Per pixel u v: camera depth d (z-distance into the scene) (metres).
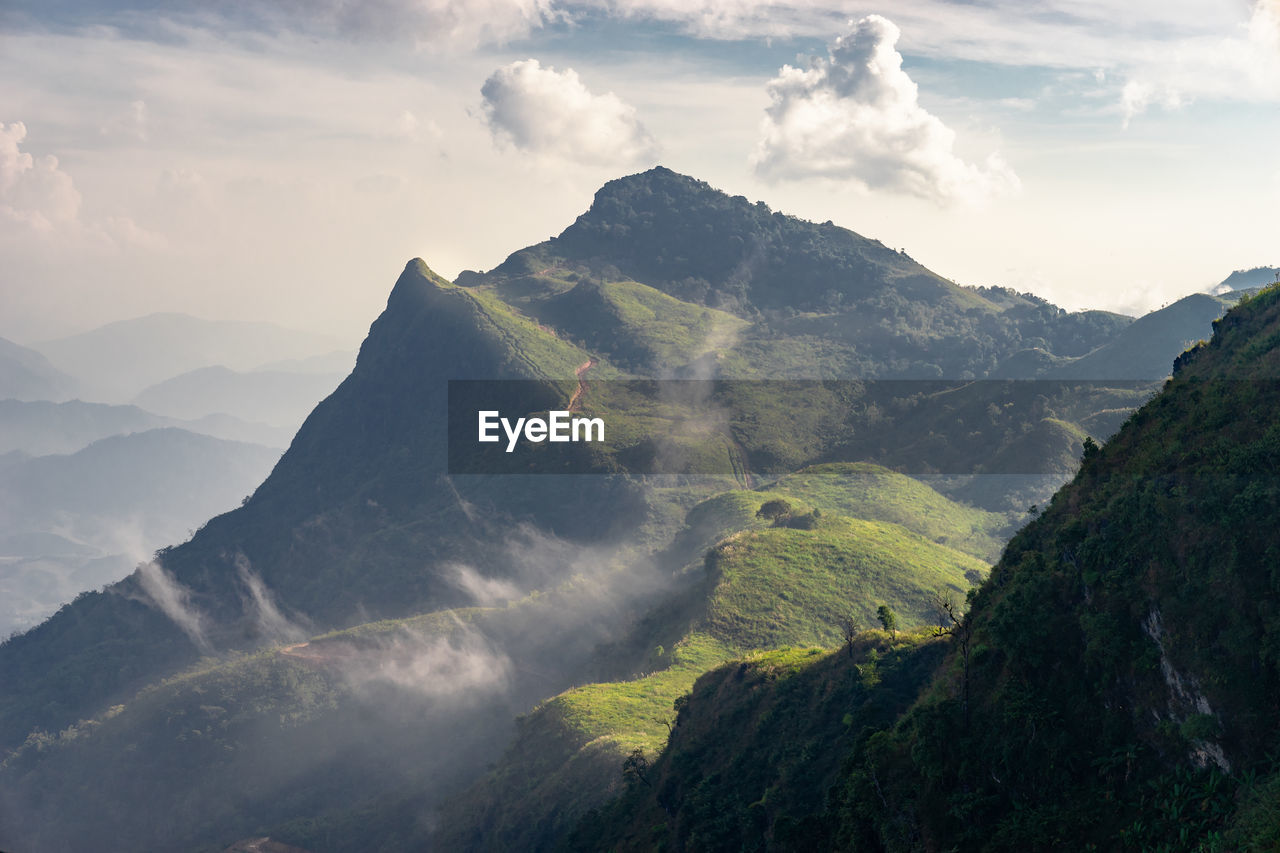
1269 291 61.88
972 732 49.66
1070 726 46.84
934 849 47.28
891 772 51.97
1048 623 49.66
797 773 66.06
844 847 51.97
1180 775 42.53
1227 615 43.84
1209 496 46.97
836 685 73.56
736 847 66.19
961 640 58.12
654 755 98.31
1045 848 44.03
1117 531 49.69
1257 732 41.34
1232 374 55.03
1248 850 37.53
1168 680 44.75
